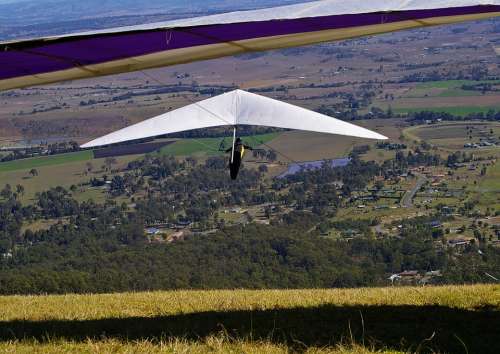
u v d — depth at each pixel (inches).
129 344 510.9
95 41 424.2
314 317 618.8
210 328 573.3
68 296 927.0
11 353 490.6
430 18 474.6
